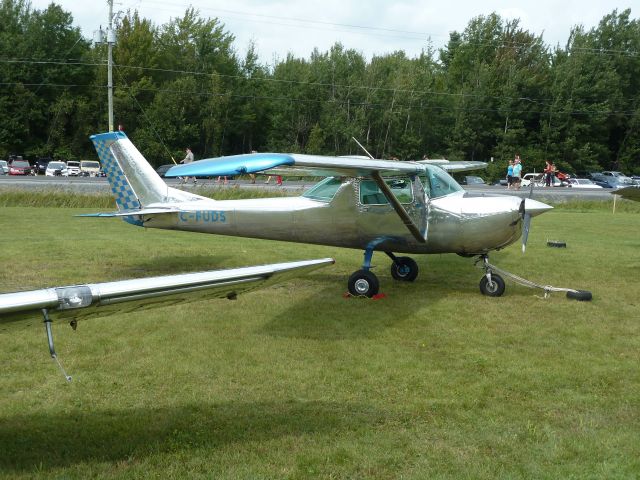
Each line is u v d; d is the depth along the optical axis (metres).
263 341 6.04
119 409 4.41
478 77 59.34
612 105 59.75
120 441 3.90
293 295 8.00
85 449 3.79
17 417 4.25
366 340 6.13
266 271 3.22
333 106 57.91
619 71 62.28
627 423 4.30
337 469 3.60
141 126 54.28
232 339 6.09
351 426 4.18
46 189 21.50
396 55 67.56
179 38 60.97
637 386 5.00
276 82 59.75
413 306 7.54
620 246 13.12
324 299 7.80
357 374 5.18
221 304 7.43
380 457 3.74
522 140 59.56
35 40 52.28
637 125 60.88
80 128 52.66
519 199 8.02
